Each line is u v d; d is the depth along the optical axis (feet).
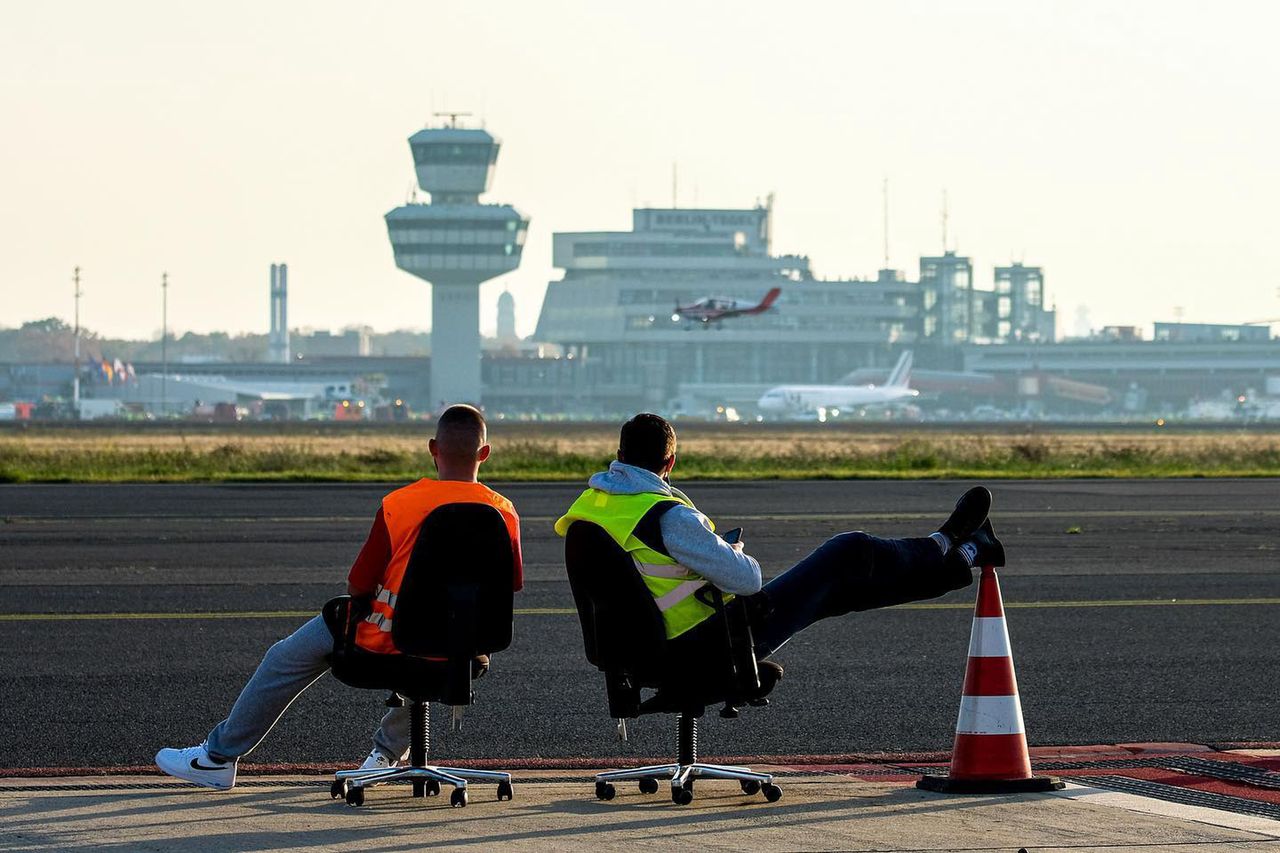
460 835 83.76
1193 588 217.97
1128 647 166.09
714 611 91.91
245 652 159.94
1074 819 87.81
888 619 187.32
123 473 547.49
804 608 94.73
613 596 91.45
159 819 87.51
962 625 182.60
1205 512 367.04
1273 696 138.51
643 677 92.02
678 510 90.89
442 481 92.68
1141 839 82.43
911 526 324.39
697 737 121.39
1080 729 124.26
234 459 634.43
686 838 82.99
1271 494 442.50
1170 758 110.42
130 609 192.34
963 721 98.22
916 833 84.07
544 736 121.29
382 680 92.27
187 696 136.05
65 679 144.25
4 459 627.87
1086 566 246.27
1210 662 156.66
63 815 88.33
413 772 94.79
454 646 90.43
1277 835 83.56
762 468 601.62
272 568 239.09
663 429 93.71
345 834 83.82
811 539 293.23
